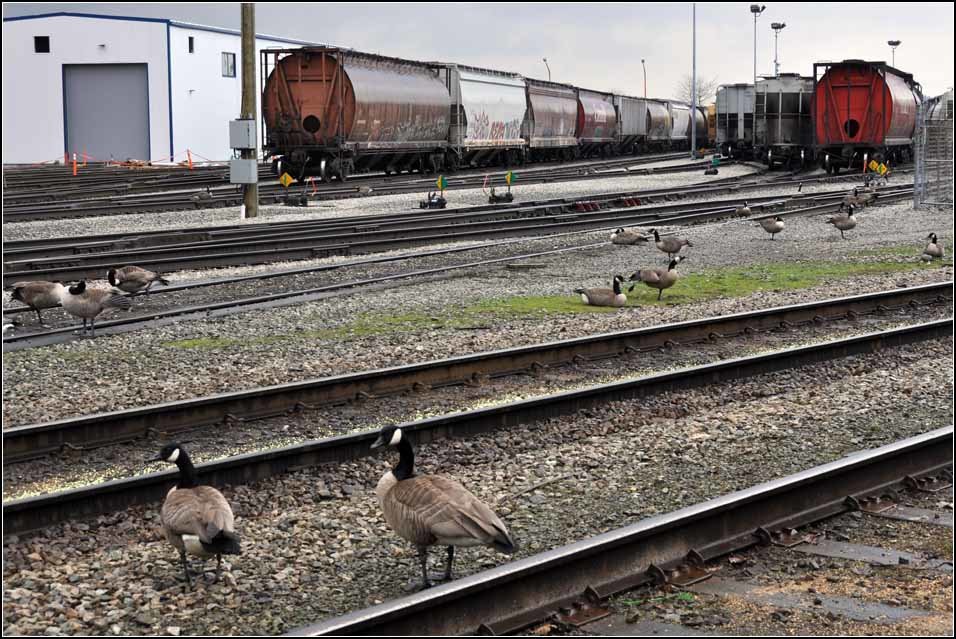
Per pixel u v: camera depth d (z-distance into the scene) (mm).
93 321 15977
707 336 15664
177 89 76250
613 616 6777
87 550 7949
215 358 13961
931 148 36562
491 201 38438
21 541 7984
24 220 31297
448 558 7344
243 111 32250
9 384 12508
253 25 32031
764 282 21125
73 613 6816
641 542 7395
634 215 32719
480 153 62469
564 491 9273
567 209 34781
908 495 9125
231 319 16719
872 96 55812
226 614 6852
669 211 34375
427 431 10445
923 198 35938
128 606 6910
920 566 7547
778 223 27578
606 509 8820
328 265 22312
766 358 13500
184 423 10898
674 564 7477
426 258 24000
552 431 10953
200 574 7371
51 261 21688
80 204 36062
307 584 7305
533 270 22453
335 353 14312
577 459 10070
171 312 17000
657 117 91375
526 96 66250
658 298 19016
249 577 7395
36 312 17422
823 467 8797
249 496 8953
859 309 17891
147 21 75188
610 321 16734
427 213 33000
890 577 7379
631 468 9875
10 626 6621
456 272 22047
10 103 77188
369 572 7527
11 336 15273
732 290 20094
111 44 75750
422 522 6543
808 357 14031
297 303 18219
